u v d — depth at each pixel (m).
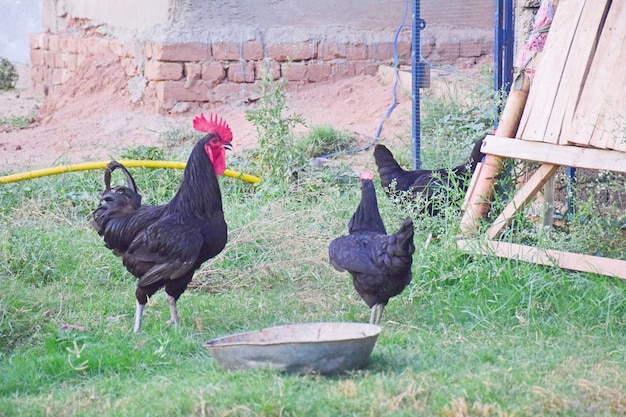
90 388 5.90
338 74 16.34
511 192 8.66
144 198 10.85
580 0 8.25
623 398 5.36
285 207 9.94
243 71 15.82
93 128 15.36
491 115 11.67
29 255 8.86
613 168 7.65
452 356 6.33
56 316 7.59
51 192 10.73
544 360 6.21
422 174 9.71
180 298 8.13
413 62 11.51
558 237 8.34
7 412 5.49
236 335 6.18
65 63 18.97
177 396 5.45
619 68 7.81
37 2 23.22
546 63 8.31
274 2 16.16
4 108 18.27
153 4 16.02
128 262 7.16
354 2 16.55
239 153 12.77
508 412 5.17
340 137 13.38
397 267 6.69
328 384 5.68
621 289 7.39
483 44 16.69
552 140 8.04
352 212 9.81
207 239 7.15
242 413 5.17
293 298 8.07
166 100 15.51
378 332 5.95
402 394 5.35
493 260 7.99
